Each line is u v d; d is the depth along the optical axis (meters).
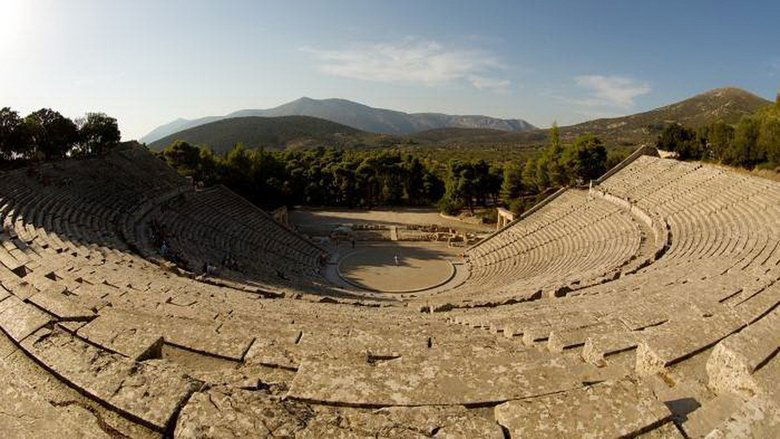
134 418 5.22
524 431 4.91
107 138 49.75
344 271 46.28
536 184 71.81
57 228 28.53
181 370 6.43
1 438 5.04
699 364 7.68
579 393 5.39
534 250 45.28
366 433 4.77
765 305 9.67
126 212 38.38
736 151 45.84
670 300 13.52
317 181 77.94
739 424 4.58
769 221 29.55
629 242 35.34
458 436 4.78
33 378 6.17
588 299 17.03
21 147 41.44
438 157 137.50
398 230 61.41
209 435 4.68
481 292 32.41
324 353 9.18
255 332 10.47
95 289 15.01
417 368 6.68
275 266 41.88
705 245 29.17
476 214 72.31
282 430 4.75
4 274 12.98
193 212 45.62
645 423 4.98
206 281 24.53
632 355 8.57
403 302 28.30
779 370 5.73
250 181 69.62
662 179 47.03
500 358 7.14
